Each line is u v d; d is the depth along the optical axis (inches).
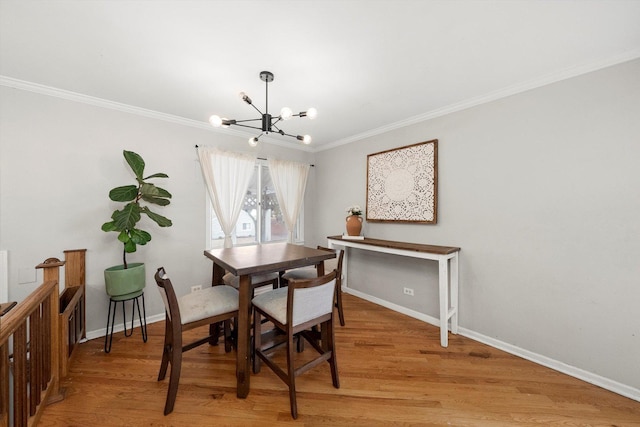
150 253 106.6
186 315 62.1
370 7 51.5
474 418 57.8
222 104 99.0
